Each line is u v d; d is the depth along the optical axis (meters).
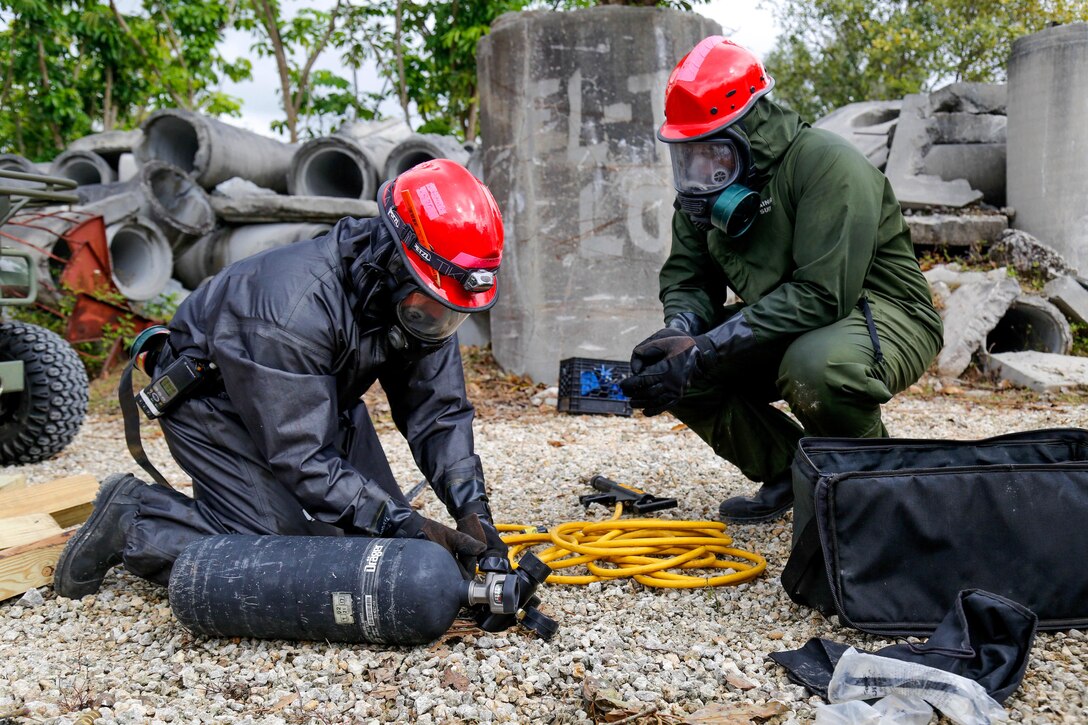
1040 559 2.78
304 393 2.79
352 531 2.91
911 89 22.61
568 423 7.11
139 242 10.56
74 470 6.00
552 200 8.28
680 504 4.54
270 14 19.19
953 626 2.50
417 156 11.01
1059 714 2.28
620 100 8.17
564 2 18.30
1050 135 9.73
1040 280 9.56
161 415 3.14
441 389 3.21
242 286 2.90
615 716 2.29
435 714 2.40
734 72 3.39
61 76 19.50
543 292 8.34
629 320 8.28
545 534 3.82
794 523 3.09
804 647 2.69
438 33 18.94
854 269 3.38
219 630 2.81
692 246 4.01
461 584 2.70
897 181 10.48
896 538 2.77
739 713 2.30
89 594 3.35
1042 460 3.24
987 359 8.68
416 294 2.83
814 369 3.40
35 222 9.63
